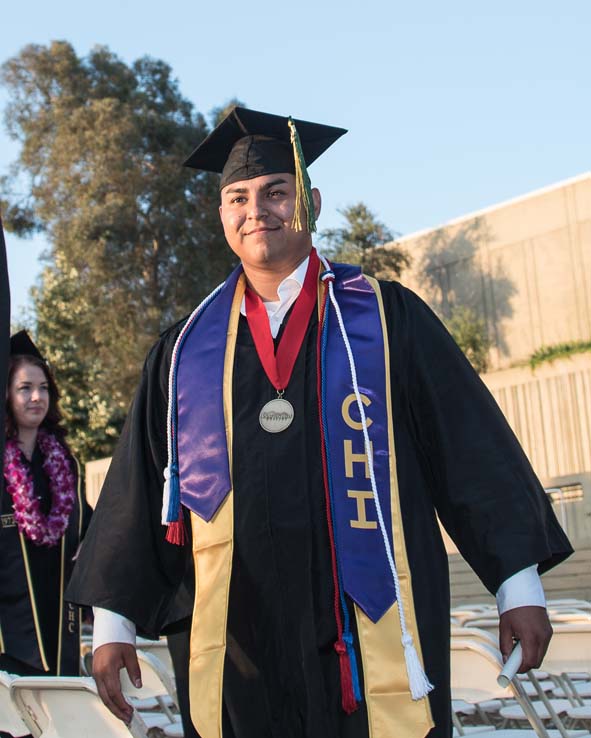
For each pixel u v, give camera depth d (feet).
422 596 7.90
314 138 9.85
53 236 89.30
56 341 76.69
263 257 8.66
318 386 8.28
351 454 8.07
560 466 40.91
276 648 7.91
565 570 31.24
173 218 86.89
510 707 15.20
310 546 7.91
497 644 11.53
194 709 7.86
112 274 84.69
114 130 87.15
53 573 16.37
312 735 7.72
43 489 16.71
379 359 8.32
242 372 8.52
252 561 7.98
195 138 91.66
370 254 99.19
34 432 16.94
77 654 16.46
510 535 7.68
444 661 7.86
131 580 8.51
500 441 8.05
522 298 96.37
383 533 7.91
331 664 7.79
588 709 14.17
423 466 8.30
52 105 93.40
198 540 8.19
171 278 87.66
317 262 8.93
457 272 101.24
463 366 8.35
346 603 7.80
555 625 11.43
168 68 95.91
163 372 9.01
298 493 8.00
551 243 94.84
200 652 7.96
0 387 6.62
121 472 8.87
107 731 10.18
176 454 8.55
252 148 9.01
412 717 7.62
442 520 8.23
